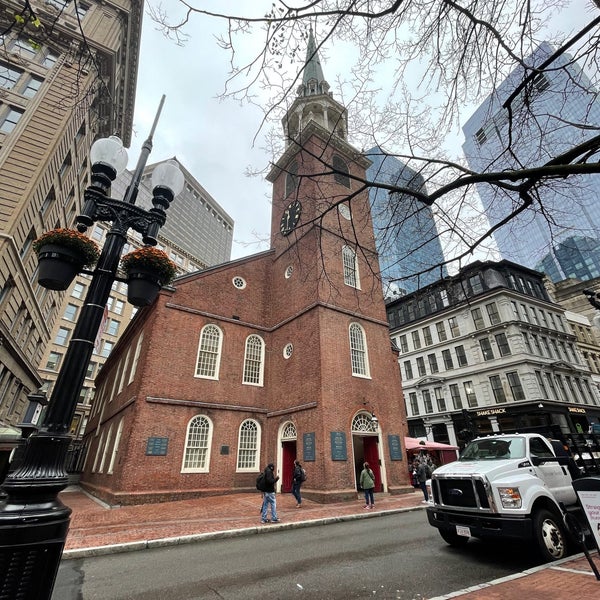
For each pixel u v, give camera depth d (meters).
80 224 3.79
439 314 36.41
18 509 2.27
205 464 15.15
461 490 6.67
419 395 36.31
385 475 15.55
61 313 46.25
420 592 4.93
